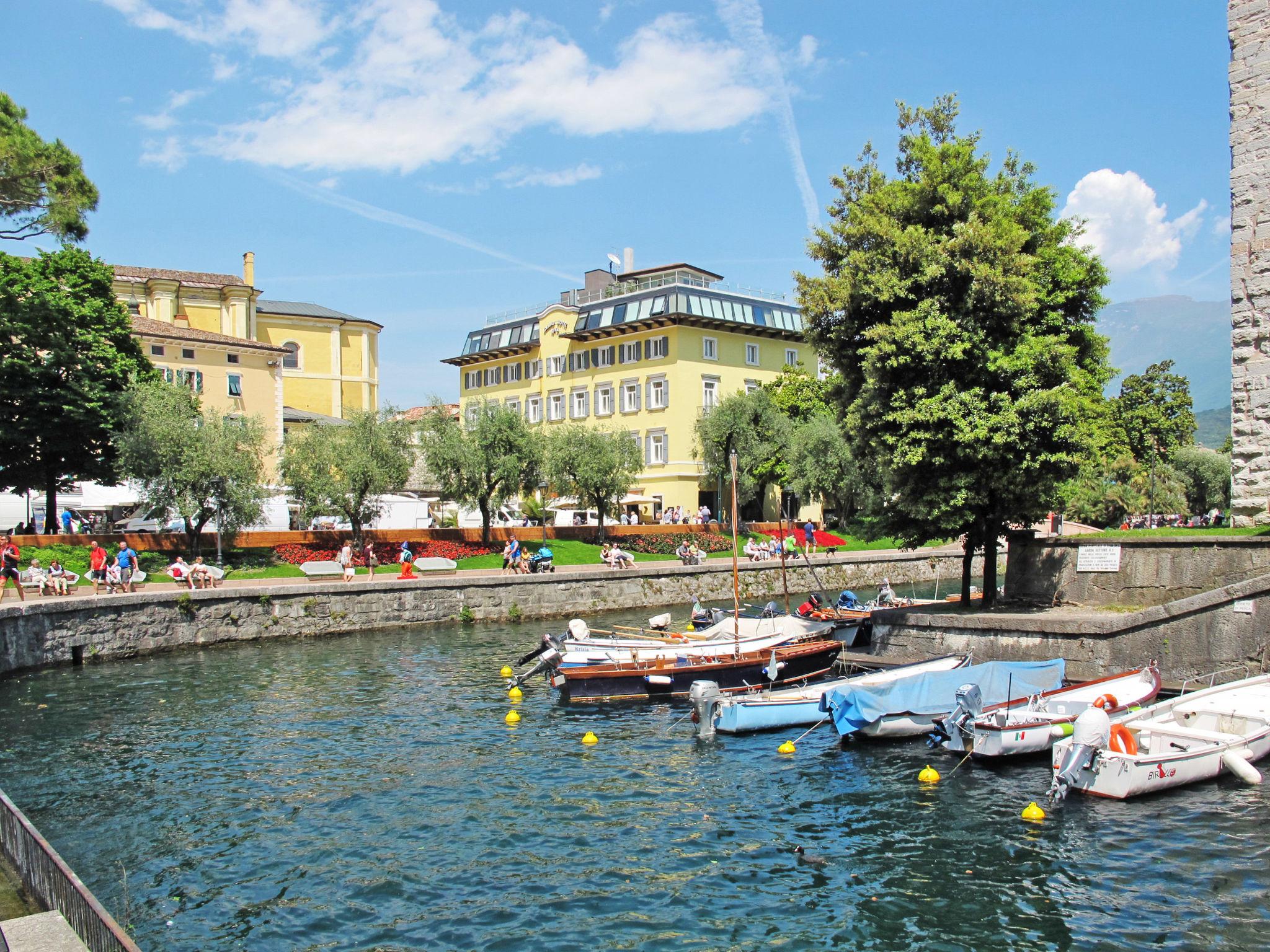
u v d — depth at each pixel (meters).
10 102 26.72
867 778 16.81
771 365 73.75
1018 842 13.48
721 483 67.38
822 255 26.47
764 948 10.68
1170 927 10.92
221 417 39.59
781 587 50.84
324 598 34.75
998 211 24.50
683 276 68.50
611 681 23.55
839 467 57.28
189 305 70.88
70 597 29.31
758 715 20.16
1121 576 23.94
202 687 25.00
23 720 21.19
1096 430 25.41
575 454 52.12
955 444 23.44
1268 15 23.61
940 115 25.45
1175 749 16.05
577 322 75.25
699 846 13.69
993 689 19.53
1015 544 26.41
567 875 12.69
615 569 44.28
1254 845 13.06
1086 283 28.61
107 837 14.07
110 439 38.81
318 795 16.05
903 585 56.59
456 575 41.06
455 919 11.41
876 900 11.80
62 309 38.84
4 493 43.47
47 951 6.51
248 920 11.38
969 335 22.97
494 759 18.28
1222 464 82.88
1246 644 19.23
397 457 44.19
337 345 82.38
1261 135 23.66
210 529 41.00
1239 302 23.95
